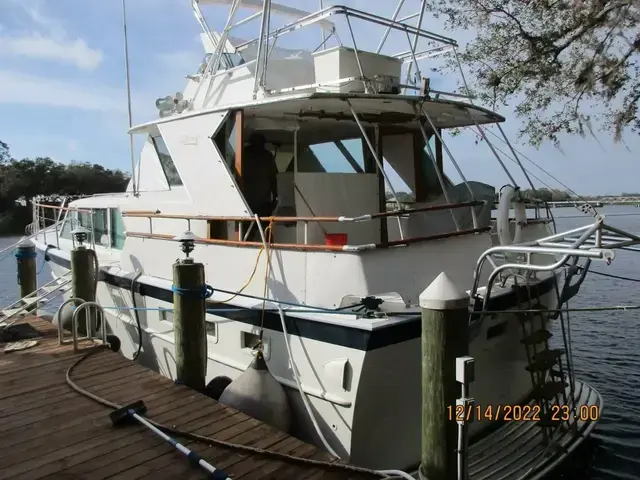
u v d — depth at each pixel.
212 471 3.31
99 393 4.67
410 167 6.64
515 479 4.45
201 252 5.50
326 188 5.91
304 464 3.52
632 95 8.88
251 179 5.60
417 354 4.23
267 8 5.27
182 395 4.61
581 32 8.84
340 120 5.77
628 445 6.10
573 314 12.12
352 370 4.07
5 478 3.30
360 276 4.22
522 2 9.34
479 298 4.25
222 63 6.51
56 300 13.39
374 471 3.40
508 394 5.18
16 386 4.86
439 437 3.21
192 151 5.57
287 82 6.01
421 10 6.04
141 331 6.42
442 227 6.18
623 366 8.62
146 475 3.36
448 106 5.49
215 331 5.39
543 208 6.13
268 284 4.82
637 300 13.38
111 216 7.39
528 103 9.64
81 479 3.31
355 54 5.26
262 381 4.48
